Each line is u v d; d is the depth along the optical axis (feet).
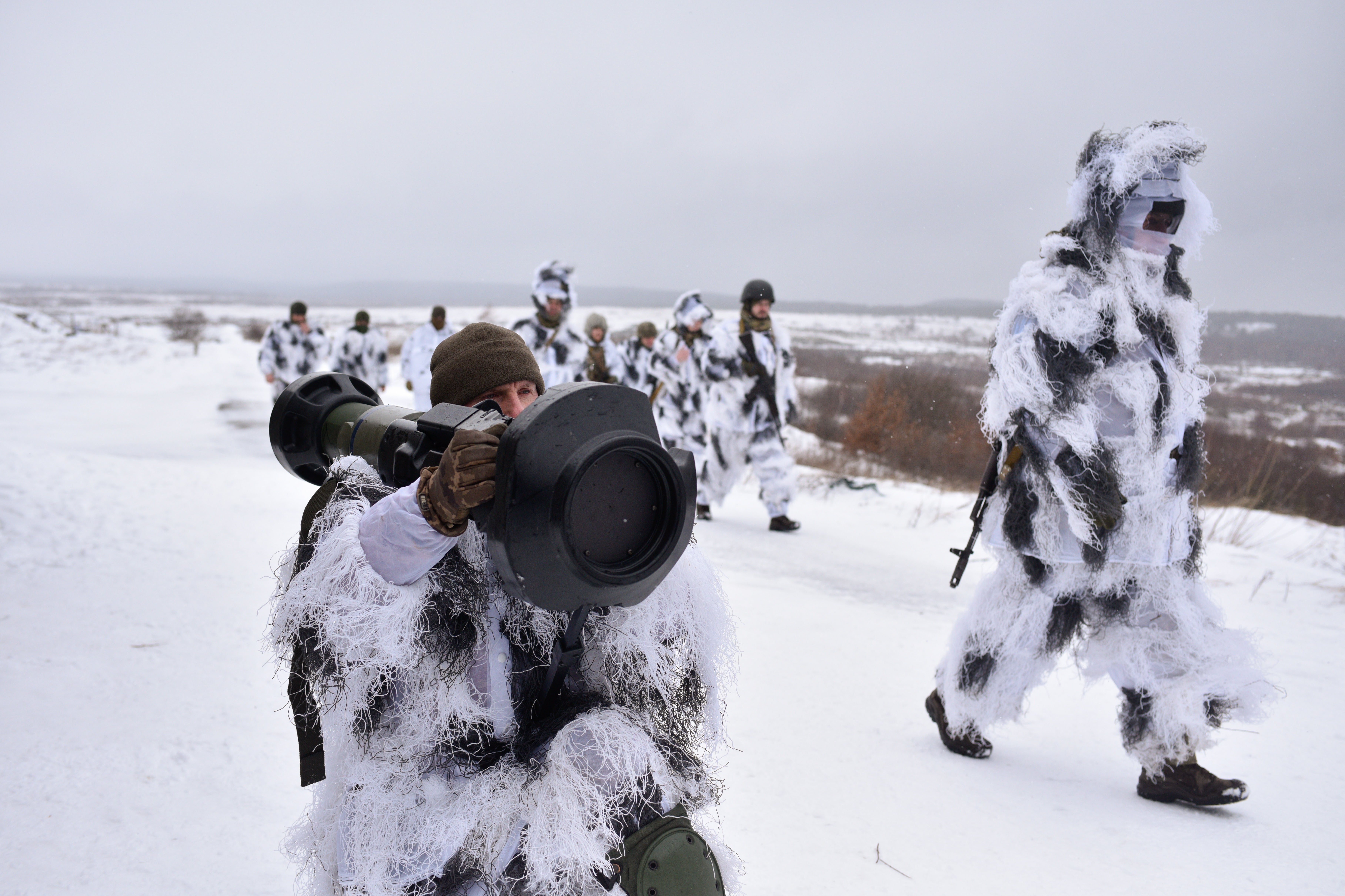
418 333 43.57
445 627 4.58
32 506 21.52
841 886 7.95
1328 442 47.73
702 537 25.88
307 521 5.11
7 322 102.37
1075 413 9.71
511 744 4.99
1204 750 9.82
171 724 10.60
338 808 4.99
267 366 51.47
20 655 12.48
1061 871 8.33
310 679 4.74
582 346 29.71
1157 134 9.80
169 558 18.45
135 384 75.00
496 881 4.76
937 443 55.47
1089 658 10.39
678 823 4.97
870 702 12.76
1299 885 8.12
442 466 4.31
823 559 23.62
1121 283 10.00
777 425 28.30
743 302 28.09
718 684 5.53
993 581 10.84
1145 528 9.87
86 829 8.30
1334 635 16.96
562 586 4.38
